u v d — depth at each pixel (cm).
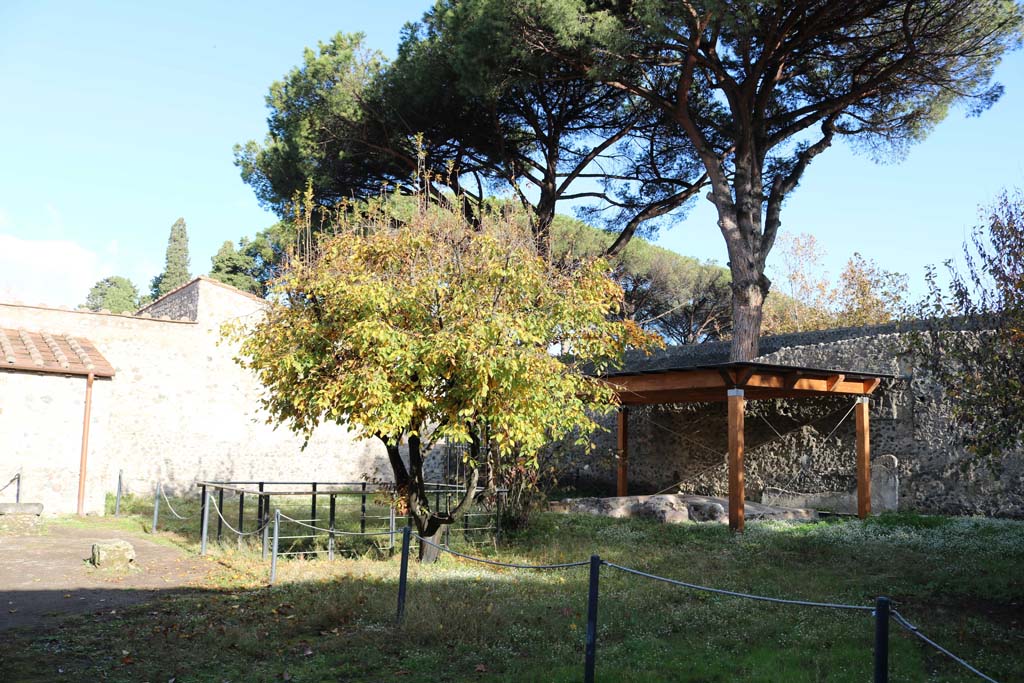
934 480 1506
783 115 2073
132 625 741
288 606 812
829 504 1672
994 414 895
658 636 723
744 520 1465
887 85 1947
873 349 1644
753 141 2025
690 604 841
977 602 852
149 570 1020
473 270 971
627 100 2184
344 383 924
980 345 923
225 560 1083
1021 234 894
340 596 835
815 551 1170
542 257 1136
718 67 1866
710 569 1035
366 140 2050
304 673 615
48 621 753
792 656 648
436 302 970
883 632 431
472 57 1767
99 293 5588
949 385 961
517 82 1855
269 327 1041
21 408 1596
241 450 2083
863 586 930
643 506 1605
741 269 1978
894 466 1573
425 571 998
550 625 743
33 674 597
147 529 1414
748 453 1858
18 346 1675
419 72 1952
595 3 1753
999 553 1085
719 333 3469
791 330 3356
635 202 2372
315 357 981
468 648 677
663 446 2064
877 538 1260
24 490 1584
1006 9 1695
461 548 1191
